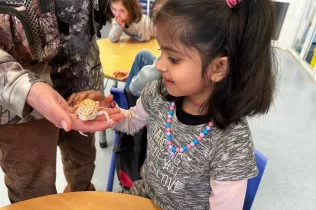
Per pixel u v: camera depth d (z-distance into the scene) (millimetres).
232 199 670
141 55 1526
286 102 2789
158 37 592
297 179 1866
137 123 880
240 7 536
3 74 585
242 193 675
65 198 773
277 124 2420
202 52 560
